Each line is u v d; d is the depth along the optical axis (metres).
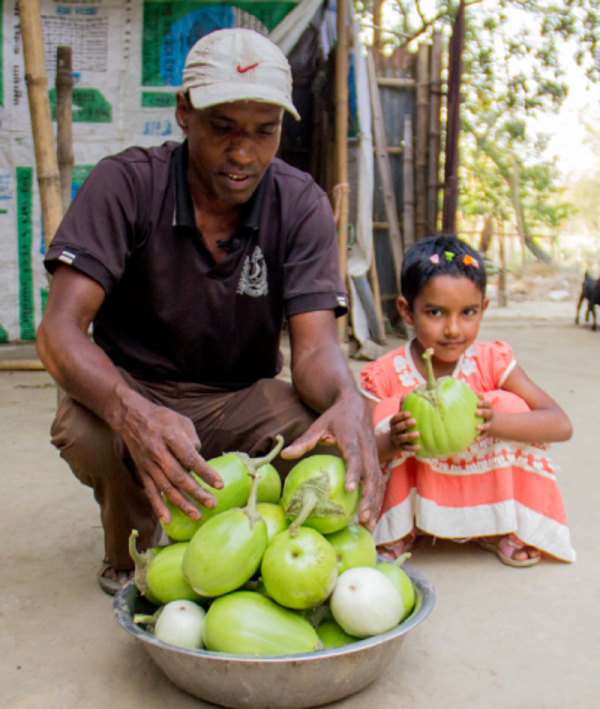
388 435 2.22
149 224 1.99
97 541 2.51
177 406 2.21
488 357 2.45
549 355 7.06
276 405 2.06
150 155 2.04
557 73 15.62
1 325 6.02
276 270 2.12
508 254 20.12
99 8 5.77
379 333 7.21
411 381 2.45
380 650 1.49
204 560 1.46
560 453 3.58
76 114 5.85
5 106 5.79
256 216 2.04
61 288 1.85
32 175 5.88
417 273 2.32
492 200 19.12
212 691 1.46
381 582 1.52
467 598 2.10
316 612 1.61
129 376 2.16
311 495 1.55
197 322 2.10
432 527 2.32
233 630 1.44
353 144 6.70
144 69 5.85
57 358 1.74
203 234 2.06
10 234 5.93
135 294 2.07
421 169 8.21
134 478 1.96
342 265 6.35
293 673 1.41
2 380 5.38
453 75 7.13
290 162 7.80
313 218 2.11
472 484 2.33
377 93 7.87
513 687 1.65
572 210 21.11
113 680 1.69
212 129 1.81
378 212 8.14
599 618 1.98
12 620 1.97
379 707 1.56
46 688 1.65
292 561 1.45
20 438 3.82
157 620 1.56
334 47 6.47
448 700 1.59
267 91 1.75
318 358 1.97
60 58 4.11
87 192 1.92
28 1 3.48
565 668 1.73
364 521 1.56
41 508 2.82
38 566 2.31
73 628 1.93
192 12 5.81
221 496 1.61
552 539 2.31
